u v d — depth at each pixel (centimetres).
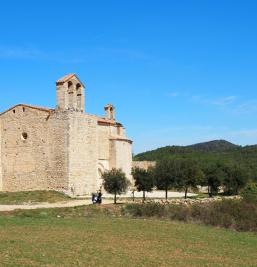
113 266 2427
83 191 7156
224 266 2598
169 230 3938
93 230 3712
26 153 7250
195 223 4634
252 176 10381
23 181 7250
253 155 15775
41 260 2462
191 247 3169
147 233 3697
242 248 3250
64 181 6894
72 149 6975
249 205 5081
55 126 7031
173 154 16412
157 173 6738
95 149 7488
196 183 7262
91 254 2705
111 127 8262
